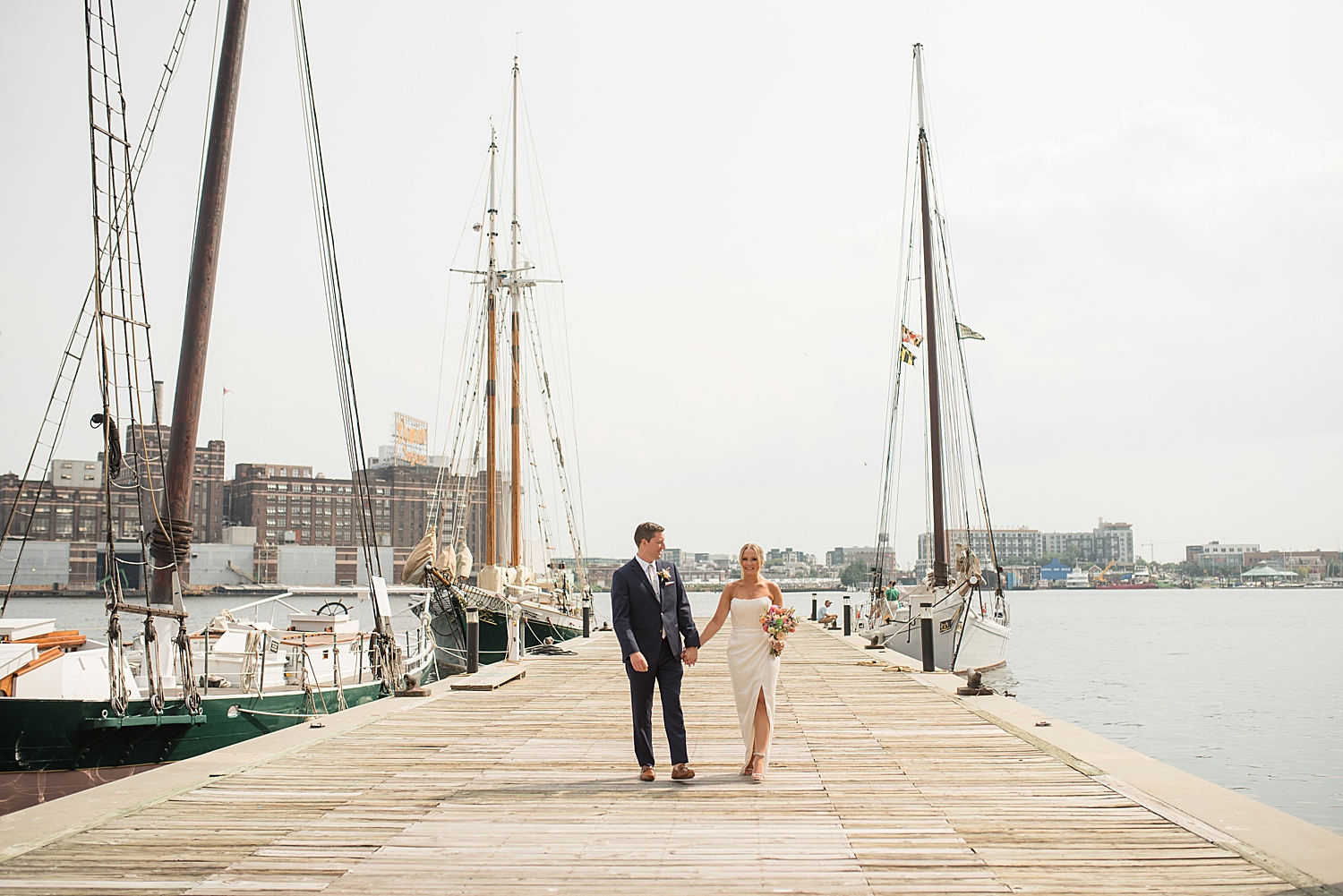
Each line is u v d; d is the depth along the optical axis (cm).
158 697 1291
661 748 982
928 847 613
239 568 16288
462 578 2973
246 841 632
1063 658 5031
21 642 1327
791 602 15238
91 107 1237
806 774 841
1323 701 3097
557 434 4397
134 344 1315
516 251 4184
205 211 1628
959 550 2945
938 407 3319
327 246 1880
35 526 13450
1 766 1185
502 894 528
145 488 1316
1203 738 2355
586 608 2934
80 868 572
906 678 1667
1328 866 566
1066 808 712
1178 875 553
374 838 638
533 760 912
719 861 586
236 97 1683
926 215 3453
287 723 1488
